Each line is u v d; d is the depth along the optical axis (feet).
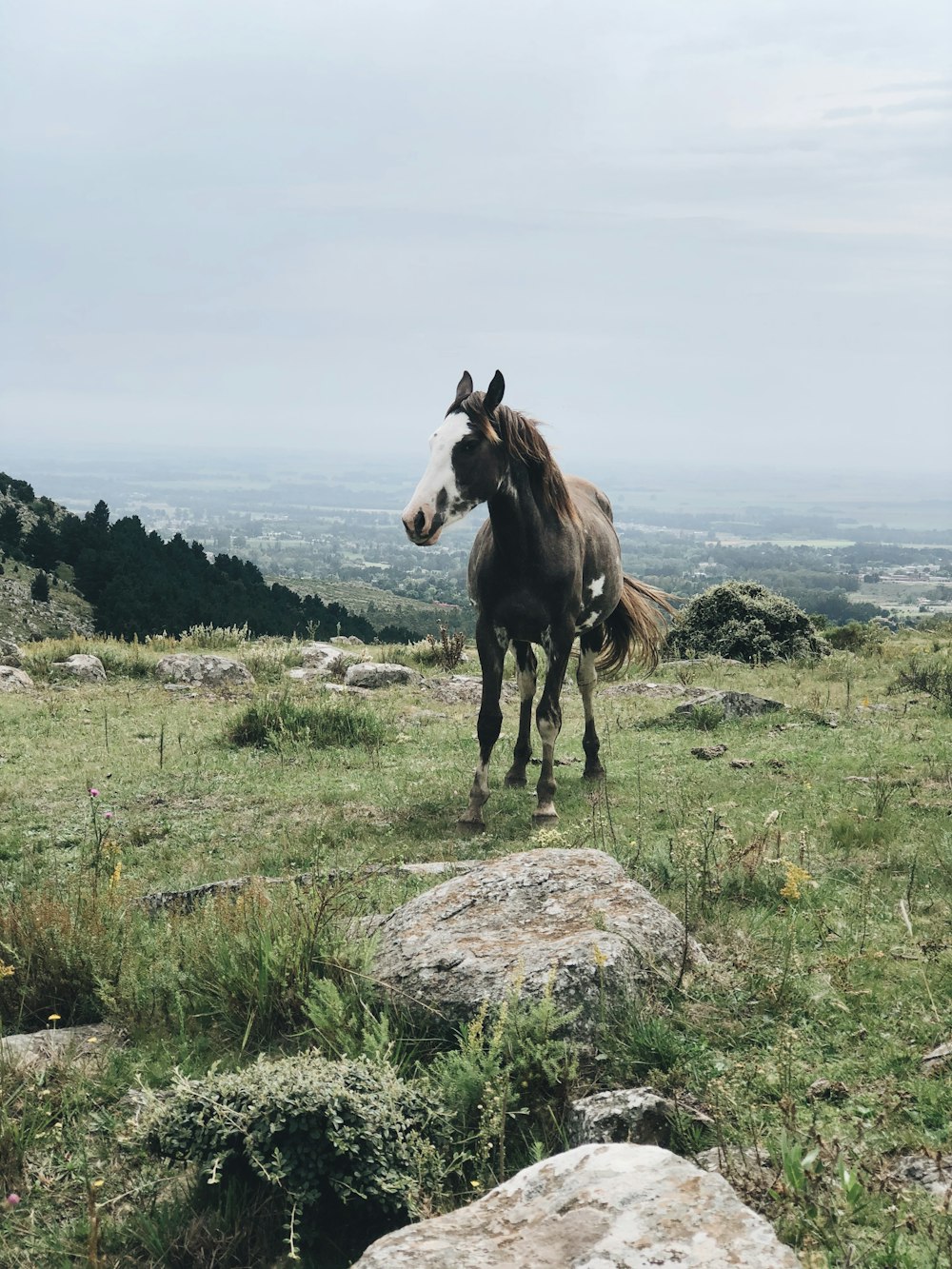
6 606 173.27
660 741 43.16
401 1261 9.57
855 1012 17.10
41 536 201.05
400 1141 13.52
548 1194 10.51
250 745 44.62
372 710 50.78
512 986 15.89
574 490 37.73
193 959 19.30
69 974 19.22
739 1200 9.96
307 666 69.21
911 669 56.59
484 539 33.96
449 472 29.99
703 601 76.43
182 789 37.14
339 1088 13.58
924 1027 16.47
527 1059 14.96
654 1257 9.27
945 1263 10.99
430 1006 16.65
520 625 32.22
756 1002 17.28
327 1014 16.72
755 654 71.67
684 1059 15.57
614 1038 15.74
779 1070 14.71
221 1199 13.34
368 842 30.27
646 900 18.70
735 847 24.32
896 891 23.24
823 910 21.63
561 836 27.35
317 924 18.84
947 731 42.22
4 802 35.55
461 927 18.53
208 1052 17.28
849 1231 11.66
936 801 30.91
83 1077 16.30
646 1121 13.35
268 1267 12.46
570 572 32.27
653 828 29.66
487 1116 13.88
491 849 29.22
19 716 50.19
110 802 35.55
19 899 21.99
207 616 174.60
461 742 45.14
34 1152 14.67
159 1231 12.88
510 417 30.94
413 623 354.95
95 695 57.26
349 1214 13.16
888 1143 13.43
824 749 39.65
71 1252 12.66
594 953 16.31
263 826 32.53
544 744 32.55
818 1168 12.64
